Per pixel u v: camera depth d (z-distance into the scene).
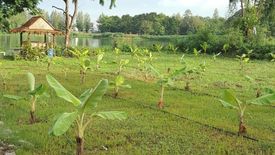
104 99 11.50
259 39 35.75
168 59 29.73
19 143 6.87
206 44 36.44
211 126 8.62
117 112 6.47
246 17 37.59
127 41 53.09
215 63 27.02
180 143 7.27
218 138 7.74
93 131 7.86
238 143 7.44
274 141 7.66
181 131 8.12
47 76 6.33
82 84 14.74
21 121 8.59
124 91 13.14
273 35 42.84
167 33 89.88
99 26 98.81
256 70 22.66
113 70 20.81
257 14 38.00
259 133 8.22
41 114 9.20
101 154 6.48
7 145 6.80
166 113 9.84
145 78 17.64
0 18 21.08
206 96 12.80
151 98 11.98
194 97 12.49
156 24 89.75
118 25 96.38
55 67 21.78
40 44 30.50
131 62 26.27
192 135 7.85
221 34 41.72
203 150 6.89
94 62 25.38
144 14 94.31
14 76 16.75
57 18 86.31
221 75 19.38
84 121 8.63
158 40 68.19
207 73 20.08
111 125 8.38
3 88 13.09
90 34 97.31
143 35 82.06
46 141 7.04
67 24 34.44
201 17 87.19
